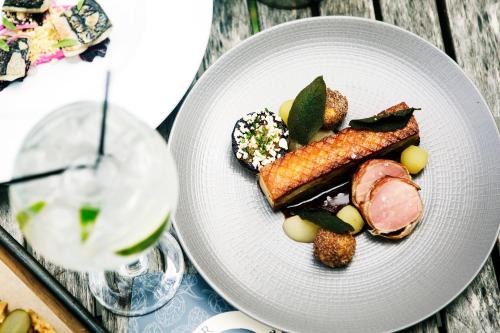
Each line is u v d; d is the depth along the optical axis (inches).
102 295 25.8
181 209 25.3
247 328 25.4
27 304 23.8
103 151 17.9
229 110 26.6
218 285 24.4
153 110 26.1
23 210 18.0
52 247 18.5
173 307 25.6
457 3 28.7
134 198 17.9
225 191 26.0
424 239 25.4
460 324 25.9
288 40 26.8
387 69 27.0
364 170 25.9
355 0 28.7
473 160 25.8
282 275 25.1
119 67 26.8
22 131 26.5
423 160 25.9
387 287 24.8
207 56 28.4
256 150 26.0
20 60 26.8
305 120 25.6
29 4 27.8
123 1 27.2
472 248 24.8
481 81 28.0
